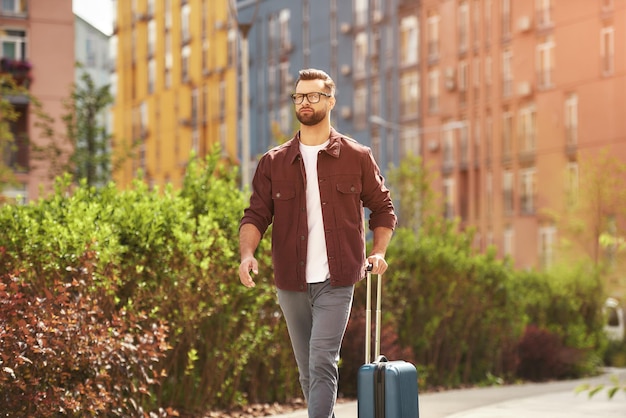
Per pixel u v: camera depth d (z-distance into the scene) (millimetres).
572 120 49031
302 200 6664
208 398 10789
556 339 20016
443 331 16109
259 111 64000
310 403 6492
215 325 10703
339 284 6582
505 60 52406
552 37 50094
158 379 10094
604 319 23625
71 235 8828
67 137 33875
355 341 13523
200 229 10055
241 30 31312
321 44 61250
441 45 55312
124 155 34344
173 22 67375
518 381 18297
